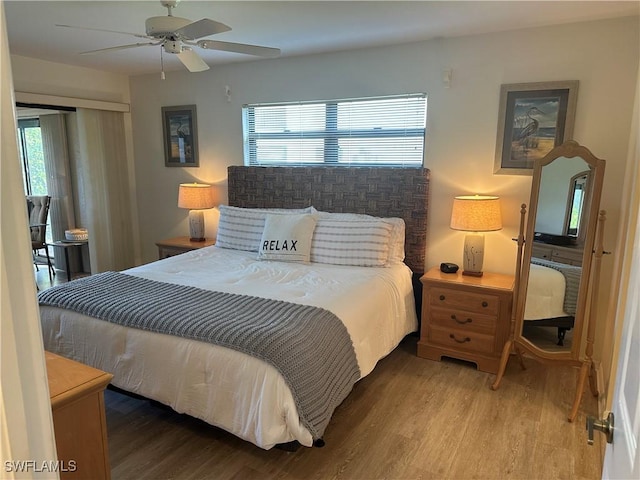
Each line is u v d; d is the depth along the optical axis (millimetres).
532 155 3139
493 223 3053
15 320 533
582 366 2570
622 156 2848
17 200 529
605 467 1052
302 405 1906
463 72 3295
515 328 2814
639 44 2730
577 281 2555
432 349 3221
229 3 2566
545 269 2676
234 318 2232
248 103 4293
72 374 1412
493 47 3164
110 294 2607
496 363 3004
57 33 3215
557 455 2176
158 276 3041
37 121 5809
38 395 565
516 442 2271
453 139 3410
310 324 2211
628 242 2141
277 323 2178
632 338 908
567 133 2996
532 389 2803
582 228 2510
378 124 3746
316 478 2008
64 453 1329
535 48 3029
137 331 2266
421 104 3541
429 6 2609
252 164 4445
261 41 3389
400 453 2182
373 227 3336
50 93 4238
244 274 3111
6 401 526
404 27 3031
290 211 3926
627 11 2660
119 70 4629
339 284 2859
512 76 3133
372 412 2539
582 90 2924
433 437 2311
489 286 2973
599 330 2986
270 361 1926
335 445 2238
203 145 4645
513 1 2520
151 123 4914
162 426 2398
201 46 2533
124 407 2588
